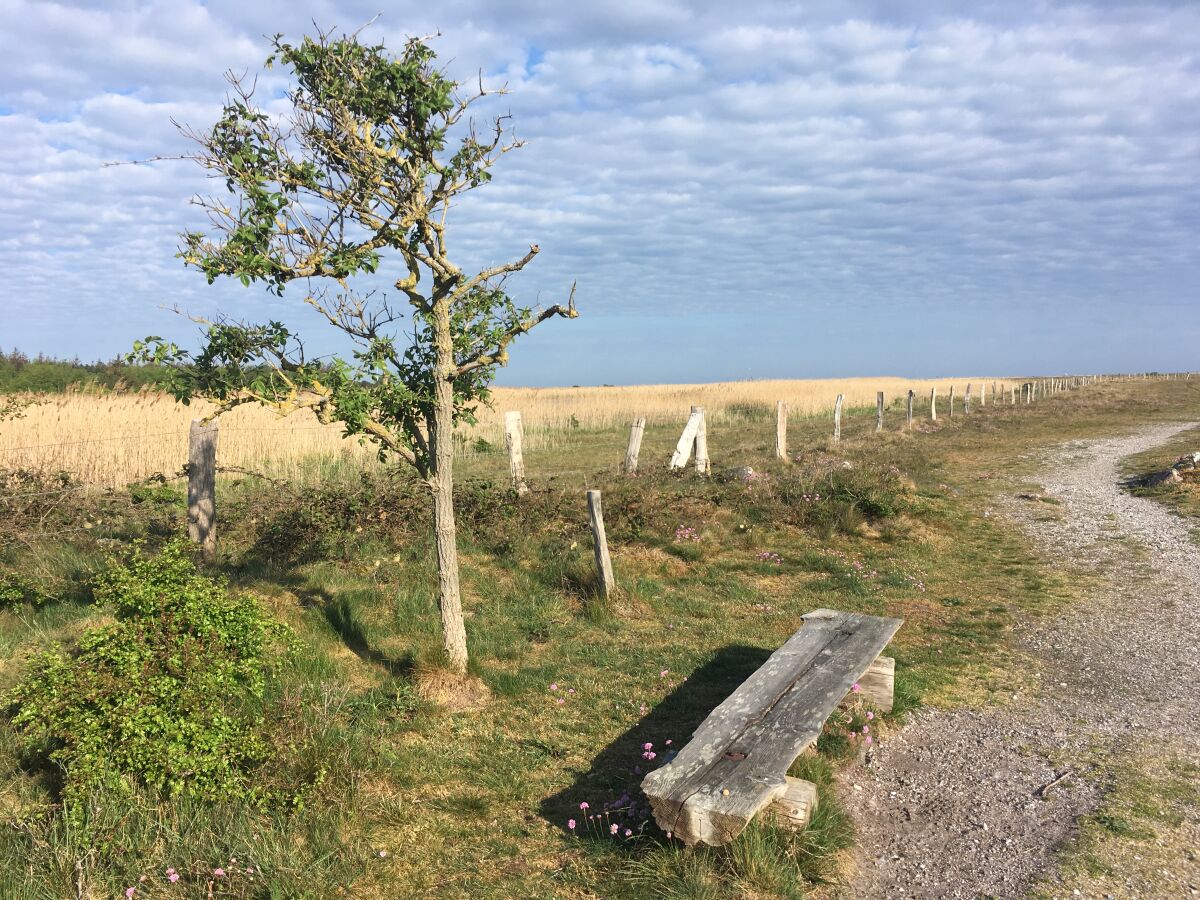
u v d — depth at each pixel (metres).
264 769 3.90
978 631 7.44
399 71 4.38
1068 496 14.37
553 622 7.15
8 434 12.30
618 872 3.59
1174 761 4.88
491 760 4.64
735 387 50.50
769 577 8.90
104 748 3.54
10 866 3.23
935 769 4.82
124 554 7.06
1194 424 28.28
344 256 4.30
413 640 6.32
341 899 3.34
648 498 10.32
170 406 15.82
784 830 3.74
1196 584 8.92
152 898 3.16
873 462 15.28
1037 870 3.74
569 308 5.06
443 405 5.16
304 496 8.90
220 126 4.29
